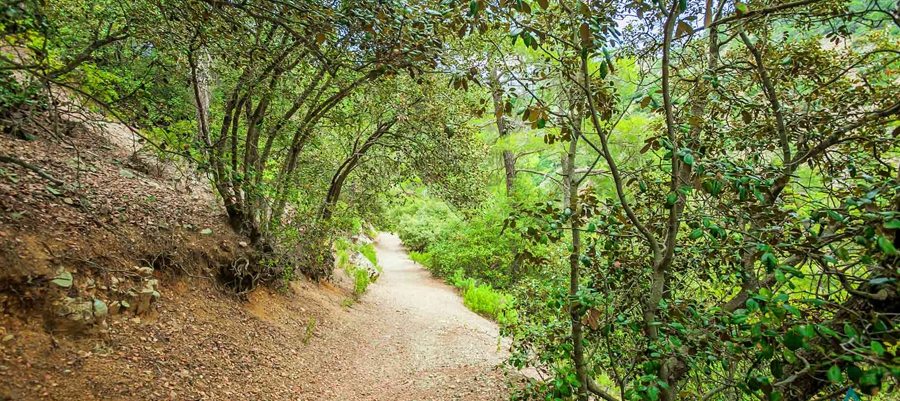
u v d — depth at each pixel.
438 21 2.80
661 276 2.06
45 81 2.98
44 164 4.86
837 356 1.30
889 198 1.77
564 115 2.03
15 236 3.39
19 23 2.51
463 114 7.54
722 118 3.03
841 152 2.45
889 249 1.26
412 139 7.73
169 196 6.14
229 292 5.59
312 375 5.09
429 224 19.84
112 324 3.63
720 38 2.93
